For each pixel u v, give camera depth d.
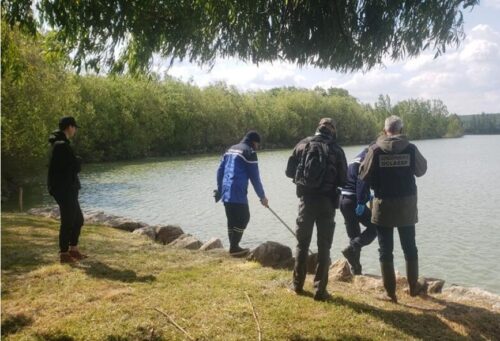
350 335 4.35
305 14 4.45
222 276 5.98
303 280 5.29
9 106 23.55
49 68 25.55
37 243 7.64
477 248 12.59
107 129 53.34
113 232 9.20
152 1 4.48
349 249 7.34
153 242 8.37
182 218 16.97
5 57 6.85
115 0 4.34
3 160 24.42
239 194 7.56
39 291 5.24
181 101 67.56
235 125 76.56
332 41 4.47
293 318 4.61
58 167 6.29
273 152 69.62
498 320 5.00
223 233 14.39
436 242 13.33
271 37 4.70
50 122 26.70
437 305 5.34
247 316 4.61
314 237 12.66
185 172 37.56
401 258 11.24
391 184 5.26
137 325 4.30
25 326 4.37
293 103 92.62
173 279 5.80
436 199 21.88
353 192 7.36
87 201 21.47
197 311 4.66
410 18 4.23
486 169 38.25
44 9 4.51
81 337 4.10
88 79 50.84
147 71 5.20
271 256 6.96
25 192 24.47
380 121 121.94
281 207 19.22
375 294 5.63
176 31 4.71
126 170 40.06
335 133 5.32
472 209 18.97
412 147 5.32
